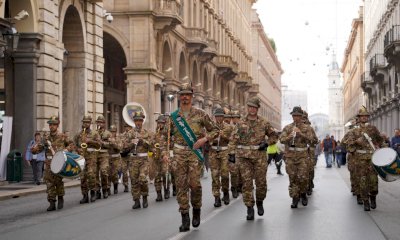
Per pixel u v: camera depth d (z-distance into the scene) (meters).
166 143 10.38
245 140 11.30
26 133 23.06
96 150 15.45
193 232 9.88
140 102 36.94
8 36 20.97
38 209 14.09
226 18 66.62
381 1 55.78
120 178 24.86
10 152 22.27
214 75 58.34
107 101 44.50
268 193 17.25
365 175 13.02
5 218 12.39
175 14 37.88
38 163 21.45
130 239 9.37
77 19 27.83
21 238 9.66
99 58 30.12
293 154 13.35
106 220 11.73
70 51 28.17
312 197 16.11
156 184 15.70
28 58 22.95
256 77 95.25
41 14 23.47
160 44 38.91
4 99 23.50
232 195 16.44
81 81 28.19
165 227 10.62
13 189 19.36
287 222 11.07
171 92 41.66
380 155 12.41
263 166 11.38
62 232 10.23
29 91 23.03
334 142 45.59
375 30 60.31
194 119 9.77
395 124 44.72
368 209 12.94
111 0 37.19
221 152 14.20
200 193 10.12
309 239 9.21
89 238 9.55
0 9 20.44
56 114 24.73
